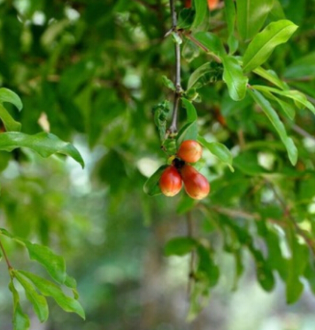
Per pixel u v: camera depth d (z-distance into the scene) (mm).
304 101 652
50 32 1156
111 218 2689
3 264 3455
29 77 1111
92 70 1045
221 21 858
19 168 1354
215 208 998
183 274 3117
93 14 1046
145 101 1161
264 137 1102
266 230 953
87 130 1183
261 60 654
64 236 1591
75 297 648
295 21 910
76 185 2615
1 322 3465
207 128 1154
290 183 947
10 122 640
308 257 927
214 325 3262
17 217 1402
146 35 1180
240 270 1028
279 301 3521
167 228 2863
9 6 1125
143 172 1314
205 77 661
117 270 3205
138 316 3502
